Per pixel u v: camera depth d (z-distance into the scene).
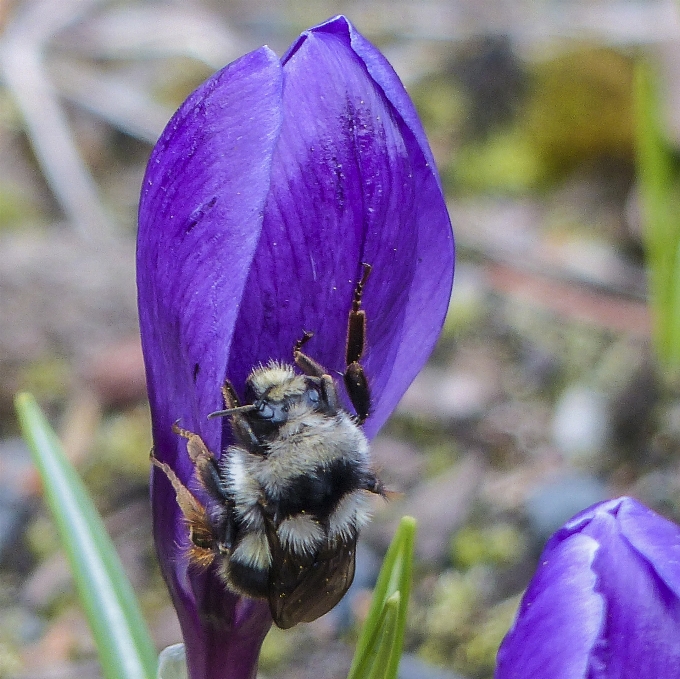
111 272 0.34
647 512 0.16
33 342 0.31
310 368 0.16
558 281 0.35
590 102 0.39
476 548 0.27
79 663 0.25
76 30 0.43
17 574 0.27
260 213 0.16
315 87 0.16
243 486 0.17
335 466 0.17
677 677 0.15
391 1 0.48
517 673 0.16
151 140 0.40
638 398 0.30
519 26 0.45
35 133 0.38
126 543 0.27
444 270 0.17
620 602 0.15
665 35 0.41
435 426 0.30
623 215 0.38
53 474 0.20
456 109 0.42
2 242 0.35
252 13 0.47
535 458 0.29
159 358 0.16
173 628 0.25
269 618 0.17
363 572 0.25
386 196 0.16
